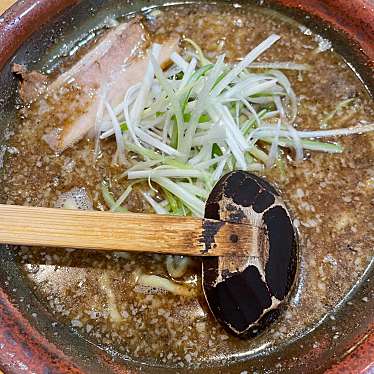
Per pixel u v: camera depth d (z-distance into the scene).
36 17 0.30
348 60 0.33
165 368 0.28
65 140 0.31
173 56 0.33
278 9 0.34
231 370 0.27
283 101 0.32
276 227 0.27
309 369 0.26
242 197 0.27
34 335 0.25
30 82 0.32
